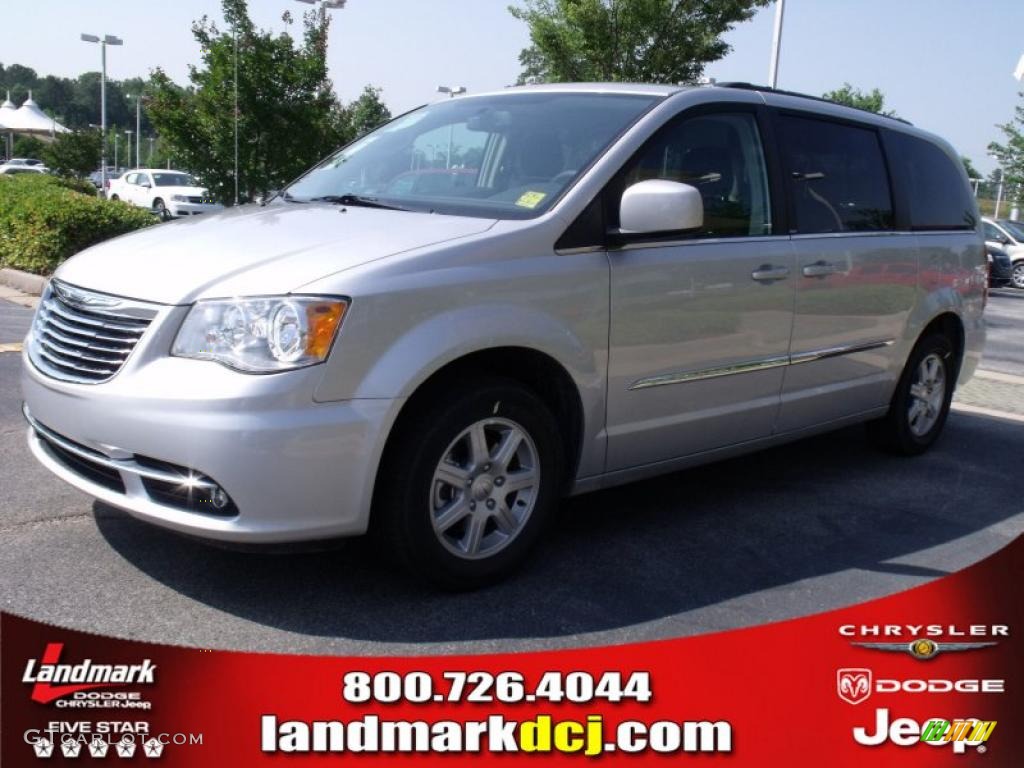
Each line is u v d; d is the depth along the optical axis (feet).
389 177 14.61
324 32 57.98
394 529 11.12
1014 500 17.19
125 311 10.84
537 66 61.87
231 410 9.98
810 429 16.66
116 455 10.66
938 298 18.90
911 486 17.69
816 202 15.99
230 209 14.61
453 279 11.10
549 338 11.89
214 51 55.77
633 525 14.80
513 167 13.51
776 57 53.11
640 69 54.44
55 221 37.24
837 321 16.29
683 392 13.83
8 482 14.92
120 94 431.02
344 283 10.43
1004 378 29.45
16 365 23.04
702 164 14.12
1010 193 113.29
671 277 13.21
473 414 11.39
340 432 10.33
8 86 468.34
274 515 10.24
